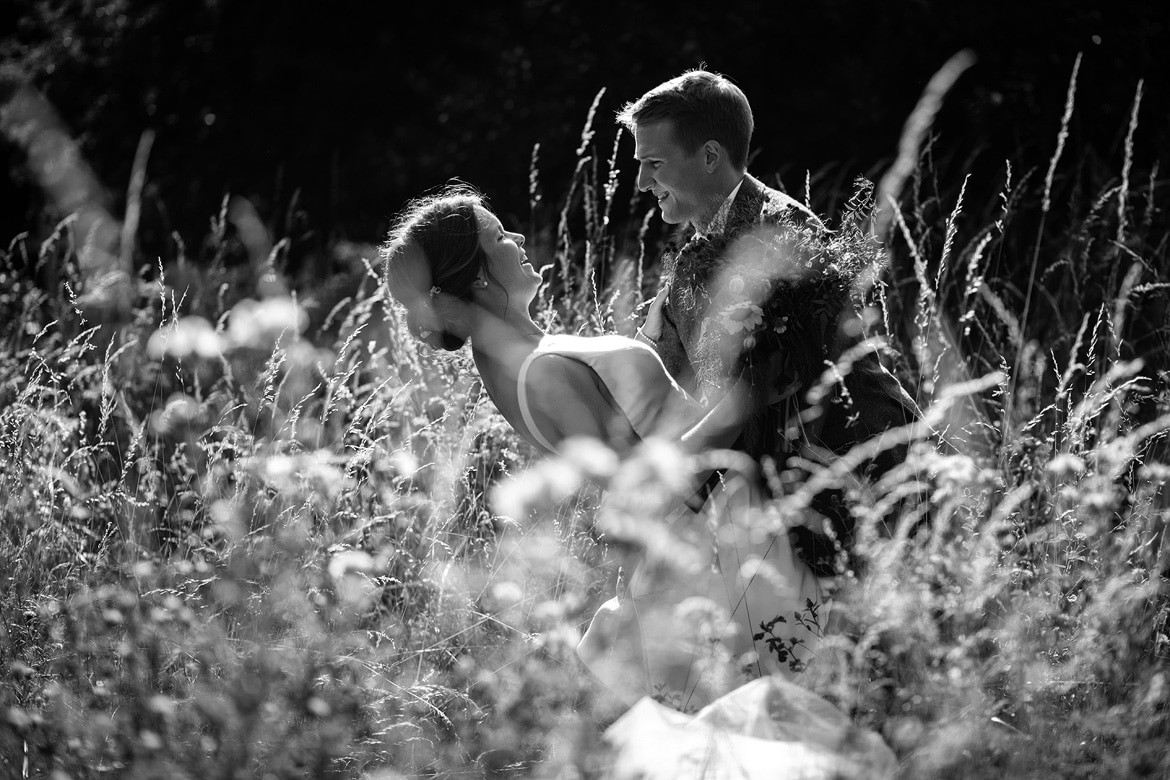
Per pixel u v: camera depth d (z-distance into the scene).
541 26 9.45
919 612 2.46
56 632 2.88
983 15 8.36
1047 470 3.07
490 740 2.45
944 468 2.62
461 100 9.56
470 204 3.03
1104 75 8.36
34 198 11.66
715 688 2.74
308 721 2.37
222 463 3.83
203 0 10.83
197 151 10.81
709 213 3.43
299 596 2.74
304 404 4.48
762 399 2.99
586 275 4.84
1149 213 5.57
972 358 4.68
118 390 4.51
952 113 8.49
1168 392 3.55
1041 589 2.78
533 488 2.21
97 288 6.07
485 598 3.30
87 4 11.54
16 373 4.64
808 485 2.73
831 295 3.01
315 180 10.34
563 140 9.09
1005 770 2.38
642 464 2.22
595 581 3.39
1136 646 2.65
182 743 2.39
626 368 2.96
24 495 3.53
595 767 2.30
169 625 2.68
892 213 5.06
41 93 11.56
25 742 2.48
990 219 6.85
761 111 8.68
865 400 3.09
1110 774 2.38
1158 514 3.02
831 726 2.47
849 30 8.64
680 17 8.95
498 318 3.03
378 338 5.69
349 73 10.26
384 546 3.30
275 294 6.46
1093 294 5.48
